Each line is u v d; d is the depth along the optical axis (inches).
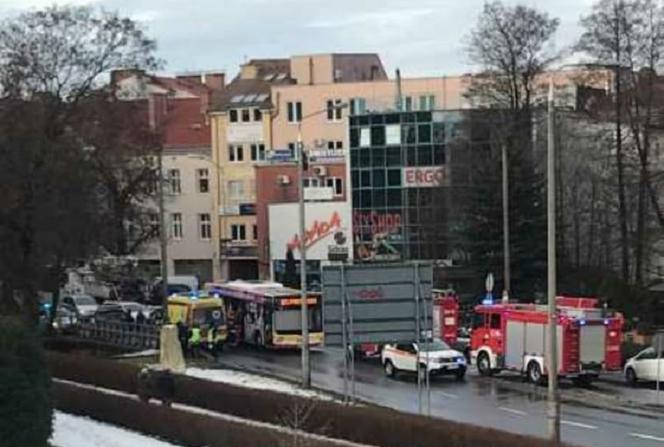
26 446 1061.8
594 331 1814.7
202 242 4124.0
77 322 2743.6
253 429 1113.4
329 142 3993.6
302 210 1704.0
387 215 3604.8
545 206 2768.2
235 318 2440.9
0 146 2225.6
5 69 2268.7
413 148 3570.4
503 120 2876.5
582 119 2925.7
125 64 2397.9
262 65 4539.9
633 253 2896.2
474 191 2792.8
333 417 1202.0
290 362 2127.2
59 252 2347.4
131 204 2527.1
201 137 4183.1
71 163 2287.2
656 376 1765.5
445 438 1079.6
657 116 2566.4
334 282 1275.8
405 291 1284.4
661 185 2667.3
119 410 1373.0
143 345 2269.9
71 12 2346.2
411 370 1862.7
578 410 1520.7
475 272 2765.7
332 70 4227.4
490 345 1946.4
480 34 3786.9
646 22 2508.6
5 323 1074.7
